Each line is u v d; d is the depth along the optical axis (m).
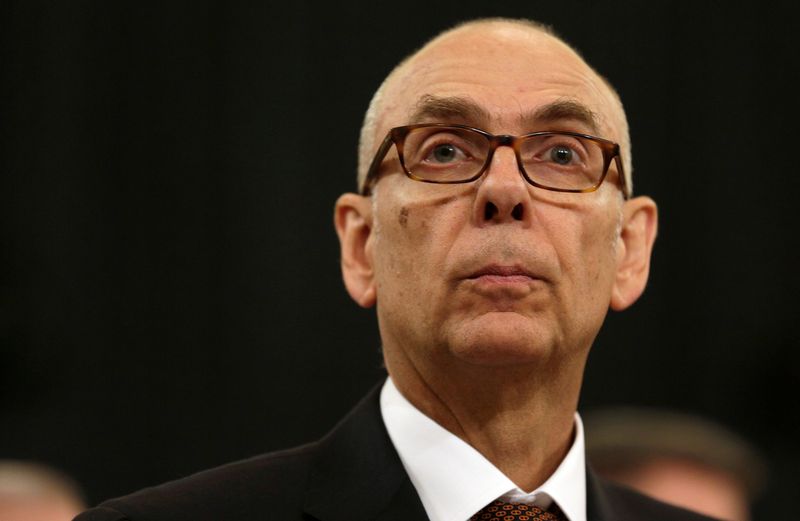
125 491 12.03
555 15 12.90
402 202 4.80
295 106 12.57
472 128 4.79
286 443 12.33
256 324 12.41
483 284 4.59
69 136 12.23
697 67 13.15
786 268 13.12
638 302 13.13
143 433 12.16
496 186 4.62
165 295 12.35
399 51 12.64
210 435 12.26
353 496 4.70
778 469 12.84
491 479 4.73
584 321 4.80
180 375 12.30
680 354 13.10
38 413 11.92
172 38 12.48
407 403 4.93
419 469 4.78
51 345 11.98
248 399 12.35
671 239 13.13
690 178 13.15
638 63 13.06
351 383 12.42
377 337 12.48
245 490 4.74
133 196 12.35
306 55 12.61
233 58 12.55
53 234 12.12
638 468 7.95
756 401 13.02
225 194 12.47
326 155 12.55
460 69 4.96
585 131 4.94
